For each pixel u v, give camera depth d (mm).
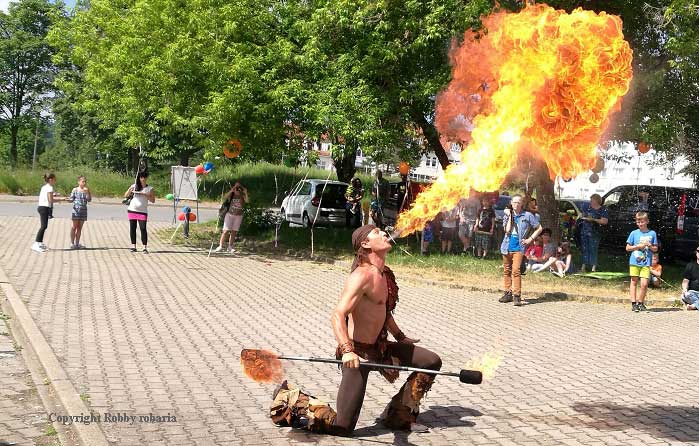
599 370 7570
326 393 6129
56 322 8188
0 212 23859
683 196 17516
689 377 7422
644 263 11648
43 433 4855
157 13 16625
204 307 9758
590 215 16062
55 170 38750
